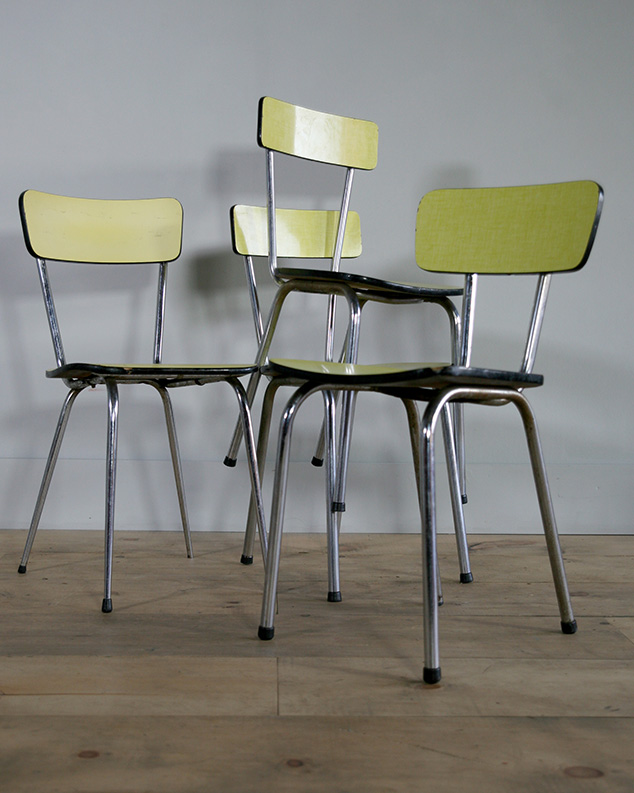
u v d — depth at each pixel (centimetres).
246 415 147
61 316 207
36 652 117
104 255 180
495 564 176
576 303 210
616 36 208
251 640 124
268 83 206
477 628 131
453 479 160
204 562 175
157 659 115
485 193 141
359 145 172
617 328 211
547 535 127
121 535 201
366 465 208
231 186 207
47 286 171
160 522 207
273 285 209
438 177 208
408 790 80
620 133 208
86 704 99
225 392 208
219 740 90
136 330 208
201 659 115
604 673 111
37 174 205
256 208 191
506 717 97
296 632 128
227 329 209
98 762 85
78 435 207
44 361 207
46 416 207
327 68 206
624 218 209
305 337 210
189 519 207
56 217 175
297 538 201
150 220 185
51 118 204
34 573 163
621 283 210
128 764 84
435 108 208
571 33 207
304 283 149
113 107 205
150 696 102
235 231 188
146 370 139
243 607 142
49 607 140
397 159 208
